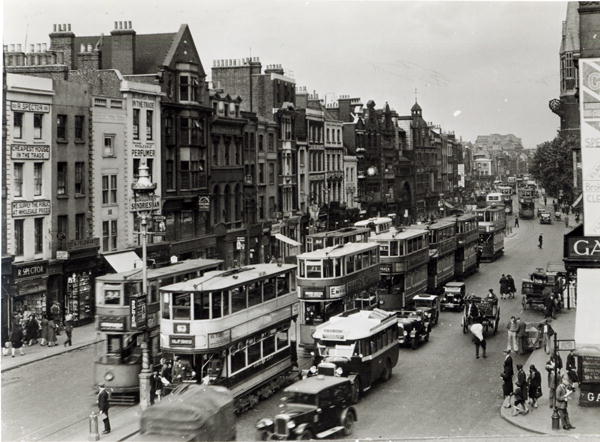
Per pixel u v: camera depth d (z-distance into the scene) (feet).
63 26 171.73
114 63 180.34
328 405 74.28
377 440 72.79
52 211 138.10
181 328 83.05
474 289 181.68
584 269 102.12
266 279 96.43
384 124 334.24
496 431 78.02
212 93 195.11
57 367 107.76
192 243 181.68
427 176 383.04
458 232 195.62
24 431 78.54
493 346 123.75
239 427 81.15
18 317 122.31
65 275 139.95
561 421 77.77
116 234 158.10
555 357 88.02
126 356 93.71
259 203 223.10
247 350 91.15
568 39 200.75
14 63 153.79
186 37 184.85
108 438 76.23
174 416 61.72
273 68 238.27
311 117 257.14
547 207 457.27
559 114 217.56
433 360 114.01
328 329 94.48
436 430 78.54
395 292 147.74
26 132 132.05
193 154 182.91
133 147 162.61
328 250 124.06
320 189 265.54
